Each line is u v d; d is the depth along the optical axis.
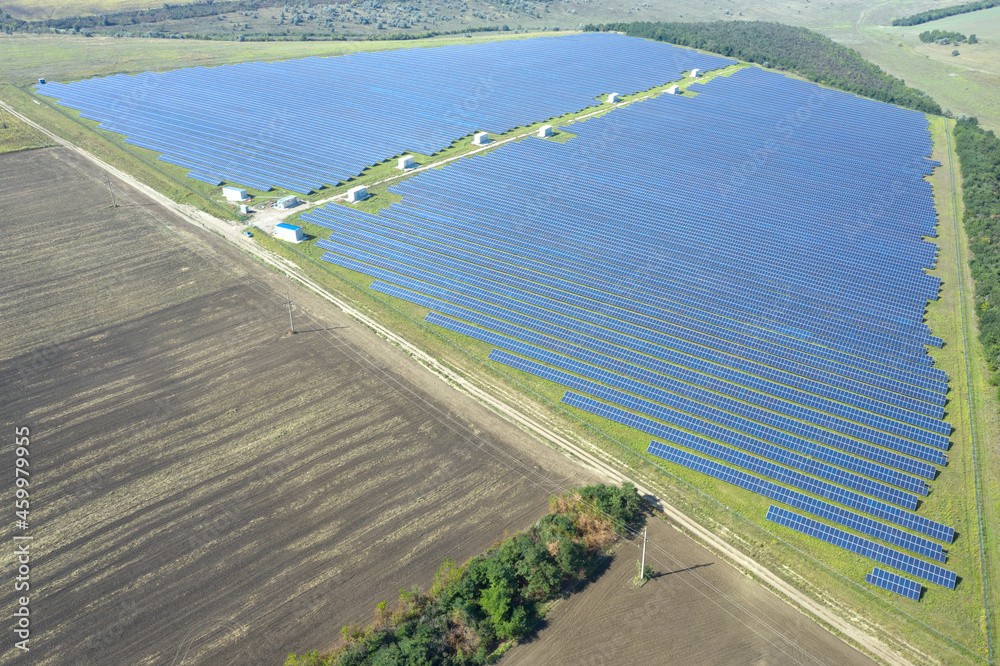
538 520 52.81
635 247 92.88
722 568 50.19
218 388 65.94
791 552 51.69
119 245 90.69
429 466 57.81
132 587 46.91
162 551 49.53
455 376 69.31
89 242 91.06
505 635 44.66
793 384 68.56
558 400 66.56
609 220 100.31
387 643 43.53
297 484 55.44
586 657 44.09
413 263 88.12
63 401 63.62
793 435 62.56
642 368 70.38
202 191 107.25
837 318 78.94
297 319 77.06
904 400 66.88
